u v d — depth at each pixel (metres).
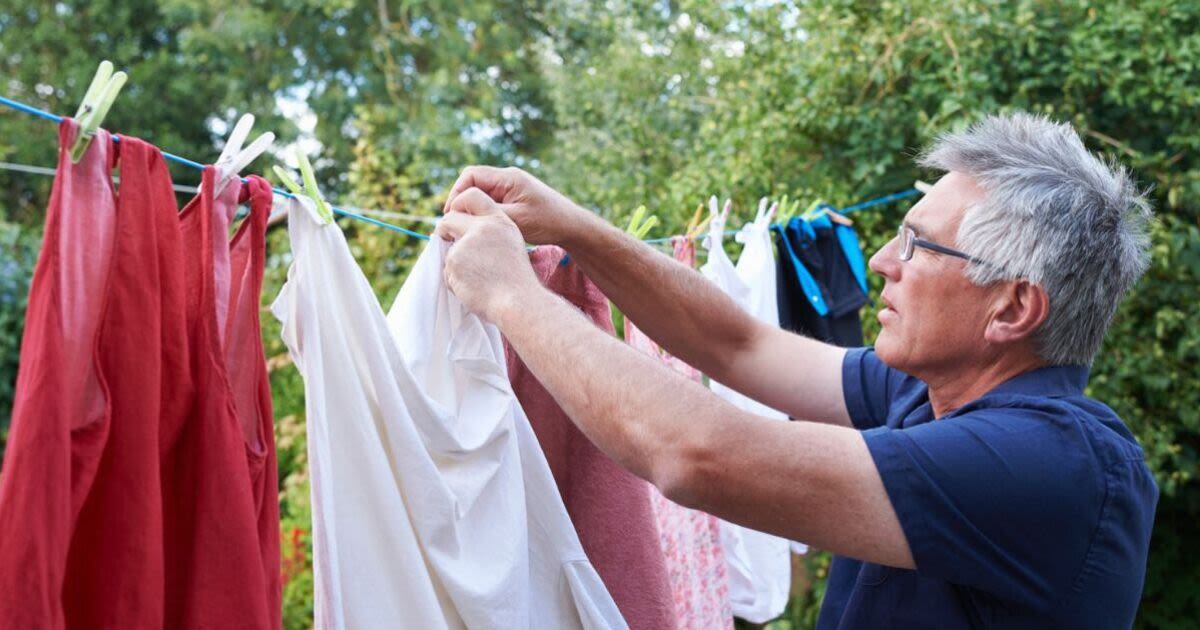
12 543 0.95
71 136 1.05
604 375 1.30
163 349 1.11
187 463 1.12
